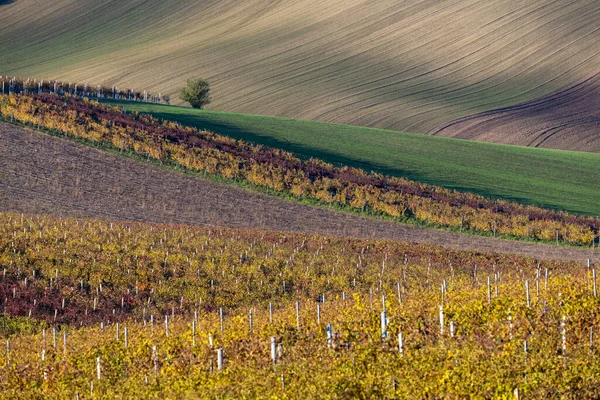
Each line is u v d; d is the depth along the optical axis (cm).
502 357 4241
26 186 13162
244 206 13688
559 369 4088
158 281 8800
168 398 4241
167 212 12938
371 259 10331
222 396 4109
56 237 9869
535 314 5094
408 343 4819
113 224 11250
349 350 4812
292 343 5200
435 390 3869
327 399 3850
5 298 7906
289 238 11194
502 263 10612
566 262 11100
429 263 10206
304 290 8900
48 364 5500
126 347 5741
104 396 4525
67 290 8306
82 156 14825
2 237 9481
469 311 5291
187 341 5741
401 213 14125
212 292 8644
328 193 14600
